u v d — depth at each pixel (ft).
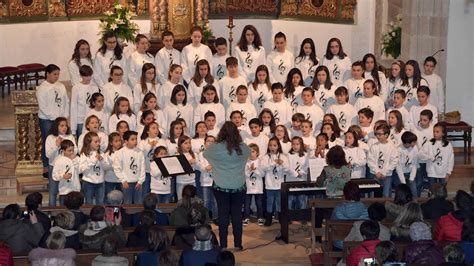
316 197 46.70
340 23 69.36
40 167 53.21
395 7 64.54
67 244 37.45
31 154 53.16
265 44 72.43
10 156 56.95
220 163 43.80
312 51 54.95
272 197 49.16
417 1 58.59
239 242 45.44
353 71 53.11
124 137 47.80
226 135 43.70
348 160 49.29
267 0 72.13
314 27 70.64
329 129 49.26
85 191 48.16
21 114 52.70
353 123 51.85
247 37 54.95
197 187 49.32
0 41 68.64
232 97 52.95
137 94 52.42
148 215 37.73
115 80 51.75
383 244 33.37
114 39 54.03
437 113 52.70
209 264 33.94
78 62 53.26
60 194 47.91
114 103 51.72
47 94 51.37
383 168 49.08
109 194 41.50
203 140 49.11
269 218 49.52
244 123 51.26
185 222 39.78
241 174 44.11
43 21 69.62
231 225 49.67
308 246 46.50
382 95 53.72
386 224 39.93
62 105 51.83
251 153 46.44
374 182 46.37
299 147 49.01
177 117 50.96
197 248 35.35
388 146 49.11
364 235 36.01
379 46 67.10
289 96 52.54
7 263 34.81
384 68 59.72
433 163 50.31
